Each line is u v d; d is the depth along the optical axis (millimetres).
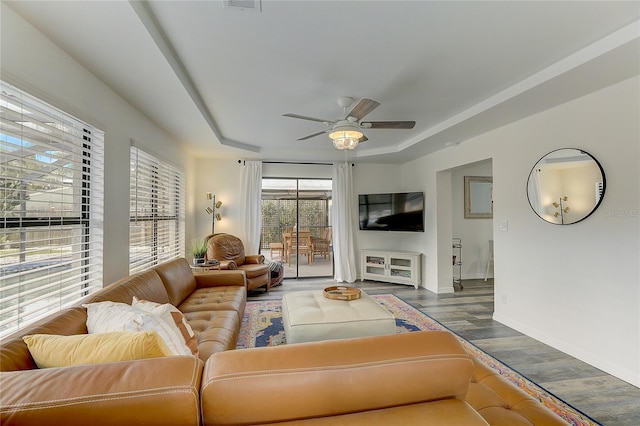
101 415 707
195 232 5293
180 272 2996
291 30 1839
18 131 1589
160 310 1464
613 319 2301
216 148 4652
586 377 2262
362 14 1687
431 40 1948
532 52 2080
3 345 1024
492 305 4090
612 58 1938
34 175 1714
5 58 1441
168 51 2016
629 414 1849
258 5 1604
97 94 2223
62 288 1878
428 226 5074
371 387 837
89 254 2217
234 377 788
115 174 2484
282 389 793
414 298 4438
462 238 5715
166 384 752
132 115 2801
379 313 2391
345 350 889
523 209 3125
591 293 2463
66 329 1303
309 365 837
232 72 2381
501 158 3422
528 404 1272
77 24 1605
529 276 3047
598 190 2406
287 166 5758
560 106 2738
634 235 2184
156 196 3580
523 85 2484
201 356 1669
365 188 5918
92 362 959
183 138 4035
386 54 2115
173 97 2602
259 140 4539
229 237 4918
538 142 2957
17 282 1575
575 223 2590
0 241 1529
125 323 1294
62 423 696
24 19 1546
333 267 5801
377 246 5906
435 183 4859
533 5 1616
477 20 1743
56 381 750
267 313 3699
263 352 875
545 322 2873
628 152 2217
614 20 1738
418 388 865
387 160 5637
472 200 5742
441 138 3959
